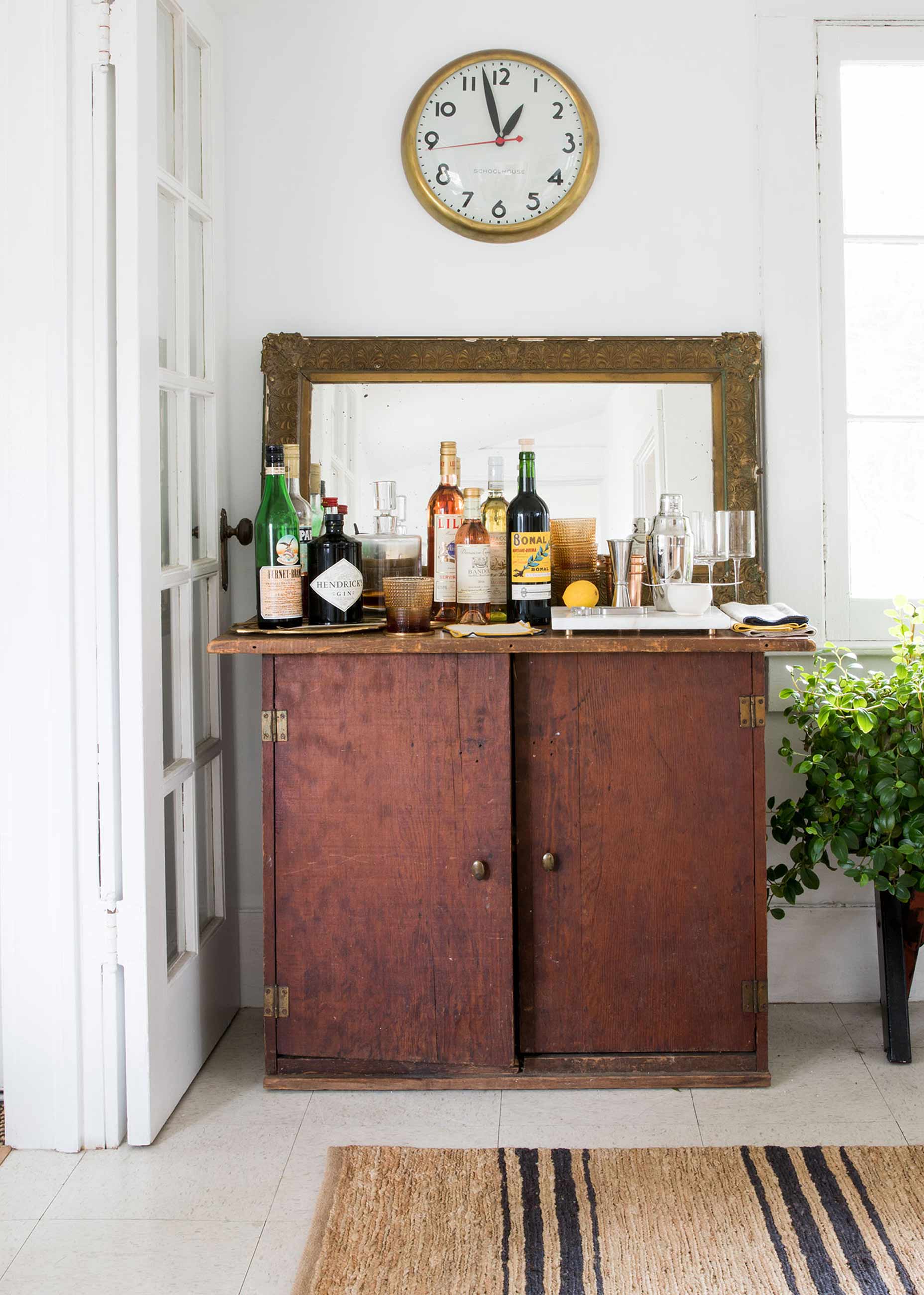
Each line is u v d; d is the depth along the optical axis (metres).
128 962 2.08
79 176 2.00
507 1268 1.72
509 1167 1.99
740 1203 1.88
